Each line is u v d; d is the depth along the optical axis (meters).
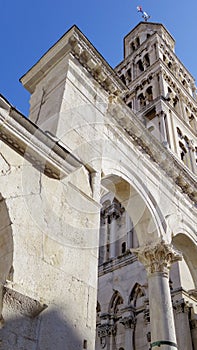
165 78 30.38
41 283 6.08
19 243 6.11
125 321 18.59
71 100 10.11
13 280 5.63
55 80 11.00
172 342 9.83
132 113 13.02
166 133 23.97
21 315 5.41
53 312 5.96
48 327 5.71
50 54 11.84
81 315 6.46
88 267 7.26
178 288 16.59
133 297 19.61
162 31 40.59
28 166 7.18
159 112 25.70
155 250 11.84
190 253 15.05
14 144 7.10
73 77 10.77
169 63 34.53
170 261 12.00
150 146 13.81
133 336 18.14
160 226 12.53
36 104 11.08
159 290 11.02
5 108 6.84
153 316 10.50
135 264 20.69
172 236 13.16
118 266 21.58
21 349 5.13
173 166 14.91
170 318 10.41
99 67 11.70
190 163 24.25
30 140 7.22
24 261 6.01
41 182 7.29
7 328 5.11
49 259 6.52
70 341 5.94
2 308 5.21
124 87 12.55
